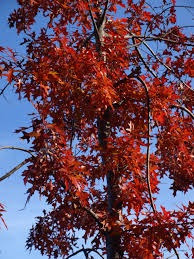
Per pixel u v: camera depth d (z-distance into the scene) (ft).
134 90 24.04
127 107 24.29
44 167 19.79
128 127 24.59
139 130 23.95
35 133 19.20
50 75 21.57
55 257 28.09
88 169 23.32
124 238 21.62
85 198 20.07
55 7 25.80
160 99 23.25
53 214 26.03
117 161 21.67
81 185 20.02
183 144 24.67
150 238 20.29
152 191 22.70
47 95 22.52
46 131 19.76
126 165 22.11
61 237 27.99
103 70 22.03
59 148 19.86
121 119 24.93
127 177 23.07
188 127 26.58
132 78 24.17
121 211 23.79
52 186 21.39
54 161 19.69
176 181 25.63
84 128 26.76
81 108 23.24
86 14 26.73
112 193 23.72
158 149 25.08
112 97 22.40
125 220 22.54
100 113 24.35
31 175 19.88
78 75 21.90
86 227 25.53
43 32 25.32
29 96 21.30
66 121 24.91
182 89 27.61
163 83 23.81
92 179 23.70
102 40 26.55
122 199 22.26
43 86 21.31
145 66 27.63
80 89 22.36
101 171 22.49
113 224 22.29
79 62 21.74
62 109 23.39
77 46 27.32
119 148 21.52
